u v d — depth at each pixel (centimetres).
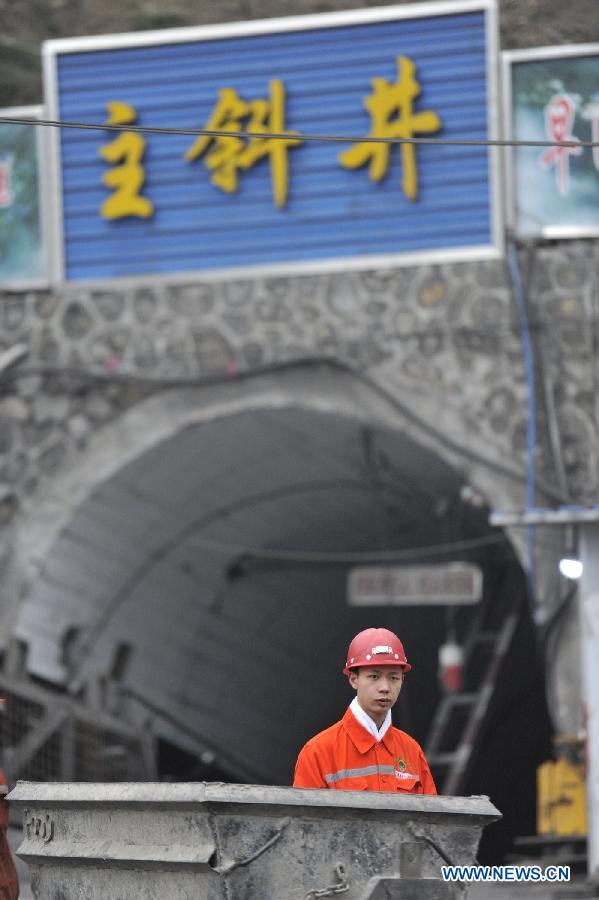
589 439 2378
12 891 1130
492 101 2427
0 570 2614
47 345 2597
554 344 2403
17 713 2614
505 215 2422
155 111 2541
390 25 2467
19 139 2600
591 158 2409
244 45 2511
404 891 945
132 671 2978
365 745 1091
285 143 2497
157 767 3038
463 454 2428
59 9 3247
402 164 2462
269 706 3384
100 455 2583
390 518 3108
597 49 2409
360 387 2481
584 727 2228
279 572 3200
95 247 2570
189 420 2547
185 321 2545
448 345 2445
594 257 2408
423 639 3488
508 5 2723
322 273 2494
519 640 3219
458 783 2612
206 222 2530
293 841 937
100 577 2781
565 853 2234
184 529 2902
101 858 996
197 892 935
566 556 2334
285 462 2817
